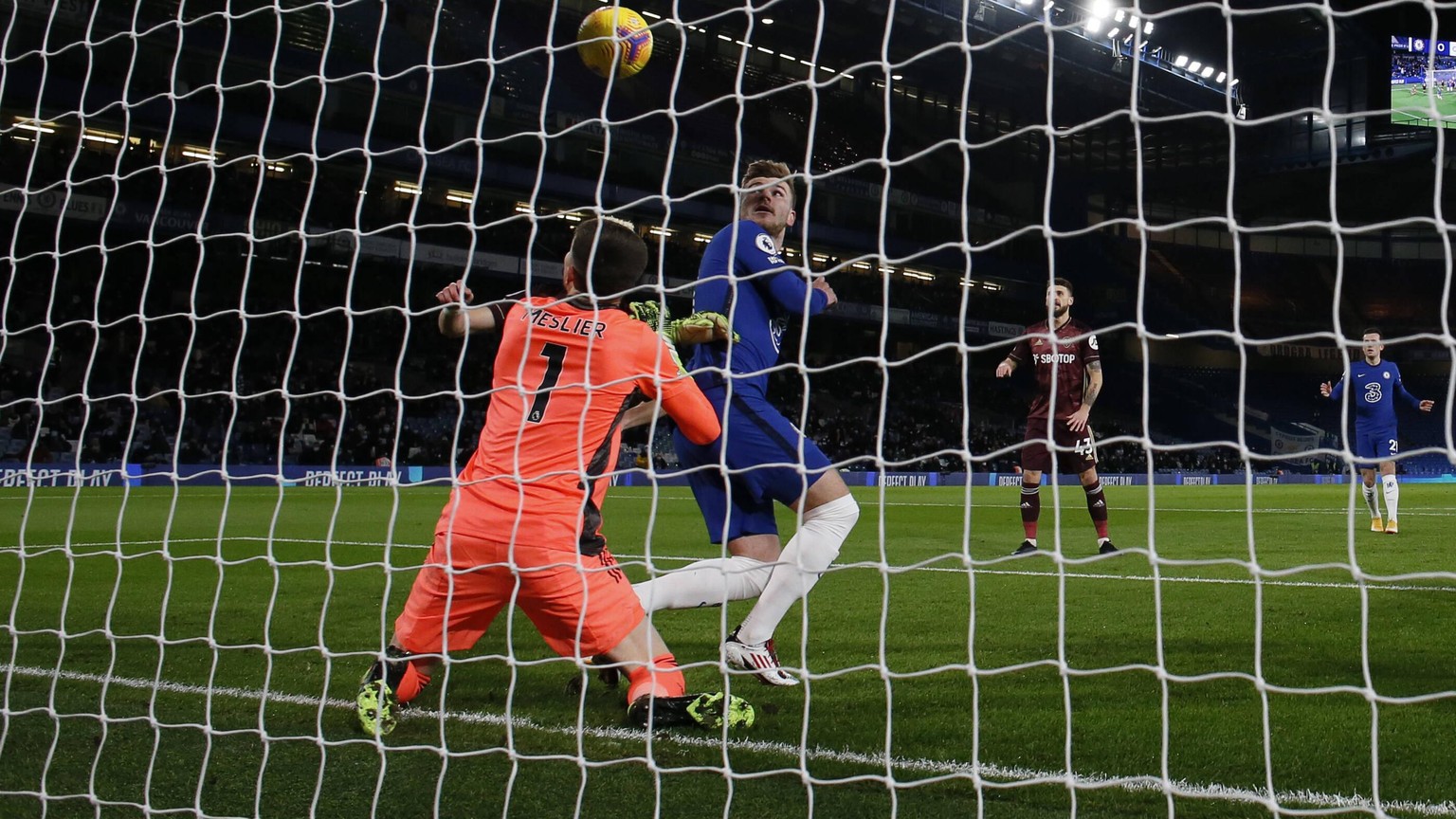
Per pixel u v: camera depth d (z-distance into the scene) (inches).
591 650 108.7
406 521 425.7
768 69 1302.9
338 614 186.4
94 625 176.4
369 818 85.8
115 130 920.3
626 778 94.1
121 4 901.8
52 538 349.1
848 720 112.1
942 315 1379.2
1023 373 1453.0
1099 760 96.6
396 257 1058.7
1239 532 369.1
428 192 1089.4
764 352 131.6
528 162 1122.7
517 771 88.7
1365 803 84.7
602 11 99.6
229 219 981.8
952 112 1395.2
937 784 91.1
